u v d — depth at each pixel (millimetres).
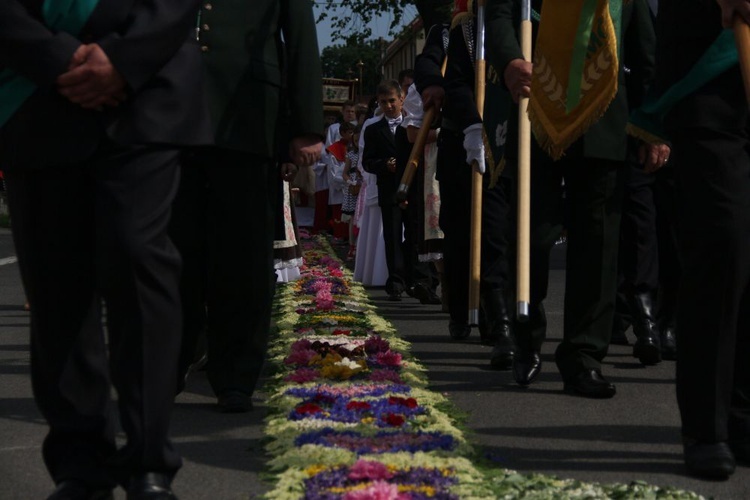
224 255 6832
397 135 13281
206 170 6742
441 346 9766
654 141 5883
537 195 7469
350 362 7746
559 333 10633
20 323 11523
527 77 6965
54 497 4352
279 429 6070
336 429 5930
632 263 8891
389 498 4578
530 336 7750
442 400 6938
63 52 4152
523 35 7129
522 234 6723
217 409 6934
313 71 6727
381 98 14594
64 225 4430
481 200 9195
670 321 9250
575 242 7500
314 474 5066
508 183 9664
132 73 4199
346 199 23062
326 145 28016
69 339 4484
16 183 4434
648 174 9023
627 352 9406
